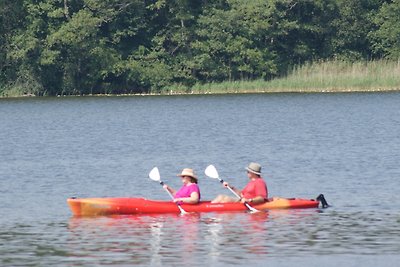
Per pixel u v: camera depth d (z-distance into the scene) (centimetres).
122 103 18925
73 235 5562
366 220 5950
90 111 16888
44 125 14150
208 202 6362
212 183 7869
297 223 5866
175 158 9694
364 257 4925
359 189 7312
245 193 6412
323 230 5631
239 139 11675
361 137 11731
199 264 4803
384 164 8881
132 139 11831
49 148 10869
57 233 5631
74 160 9600
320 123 13825
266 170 8594
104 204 6200
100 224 5909
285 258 4912
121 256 4991
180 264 4806
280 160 9362
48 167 8994
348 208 6412
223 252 5059
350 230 5619
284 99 19062
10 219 6134
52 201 6906
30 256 5006
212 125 13750
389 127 13038
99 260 4906
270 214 6200
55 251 5125
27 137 12300
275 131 12700
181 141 11506
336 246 5184
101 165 9131
